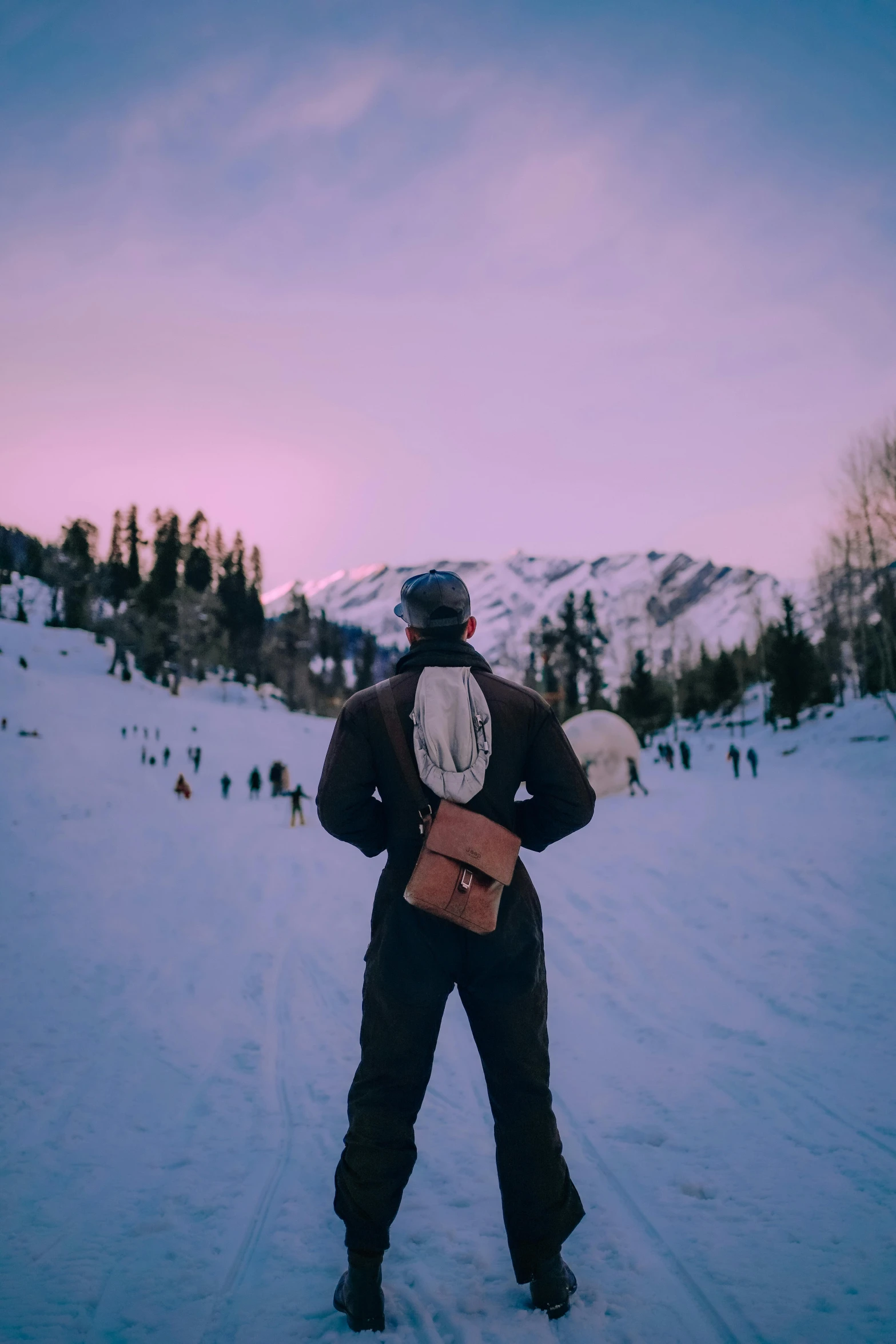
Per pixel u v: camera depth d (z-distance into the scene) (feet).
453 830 6.62
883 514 147.43
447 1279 7.37
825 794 70.64
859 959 21.61
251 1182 9.80
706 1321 6.63
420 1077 6.85
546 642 290.35
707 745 201.16
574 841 52.65
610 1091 12.87
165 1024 18.24
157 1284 7.49
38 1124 12.26
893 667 164.86
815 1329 6.46
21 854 56.08
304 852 58.59
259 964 24.45
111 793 119.34
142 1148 11.14
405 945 6.73
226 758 185.26
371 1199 6.66
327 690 502.79
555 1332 6.50
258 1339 6.54
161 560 467.52
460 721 6.95
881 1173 9.37
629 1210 8.70
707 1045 15.43
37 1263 7.97
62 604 421.59
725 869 37.68
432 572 7.61
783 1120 11.27
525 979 6.84
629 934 26.68
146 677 331.36
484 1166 10.00
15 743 148.87
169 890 41.32
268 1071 14.58
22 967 24.54
